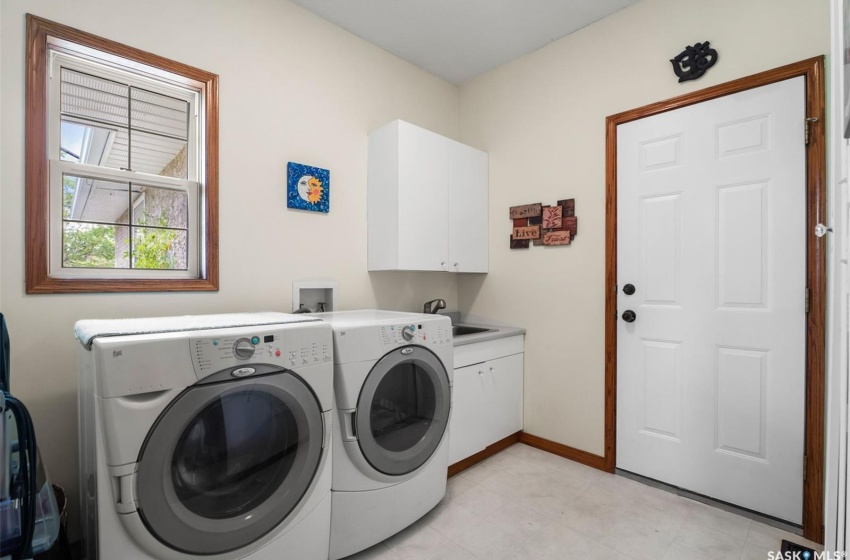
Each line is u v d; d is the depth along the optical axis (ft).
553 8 7.71
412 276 9.65
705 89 6.73
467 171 9.53
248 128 6.88
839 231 4.20
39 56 5.01
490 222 10.07
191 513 3.87
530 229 9.18
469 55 9.36
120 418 3.45
